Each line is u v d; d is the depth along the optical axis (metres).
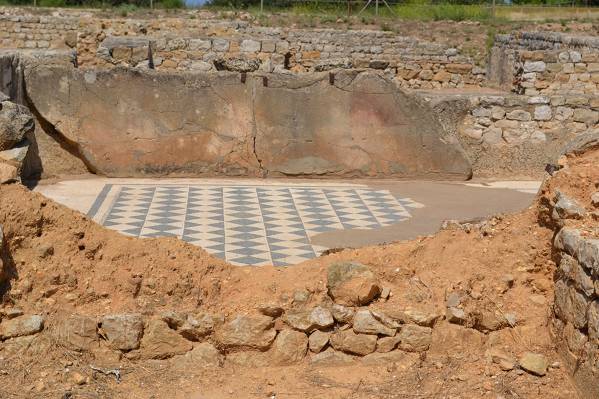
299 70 23.61
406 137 13.21
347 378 5.45
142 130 12.84
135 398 5.17
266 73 13.00
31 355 5.37
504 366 5.47
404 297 5.84
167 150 12.88
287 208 10.88
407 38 23.70
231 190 12.00
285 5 31.11
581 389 5.11
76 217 6.03
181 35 23.30
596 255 4.93
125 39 18.80
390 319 5.62
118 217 10.07
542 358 5.44
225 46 18.78
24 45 25.31
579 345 5.15
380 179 13.23
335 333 5.66
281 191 12.02
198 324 5.60
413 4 31.17
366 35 23.81
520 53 18.00
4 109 11.27
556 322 5.57
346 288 5.71
